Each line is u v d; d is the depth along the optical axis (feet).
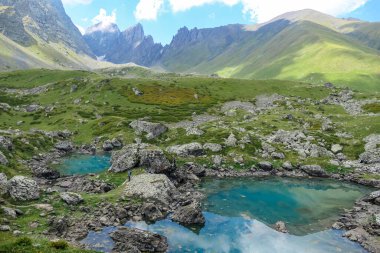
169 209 176.35
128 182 201.87
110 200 174.09
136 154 240.12
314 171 262.88
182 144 318.86
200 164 273.75
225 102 616.39
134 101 596.70
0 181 169.68
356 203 199.31
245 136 317.01
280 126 381.81
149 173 222.07
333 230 160.25
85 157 324.19
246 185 236.43
